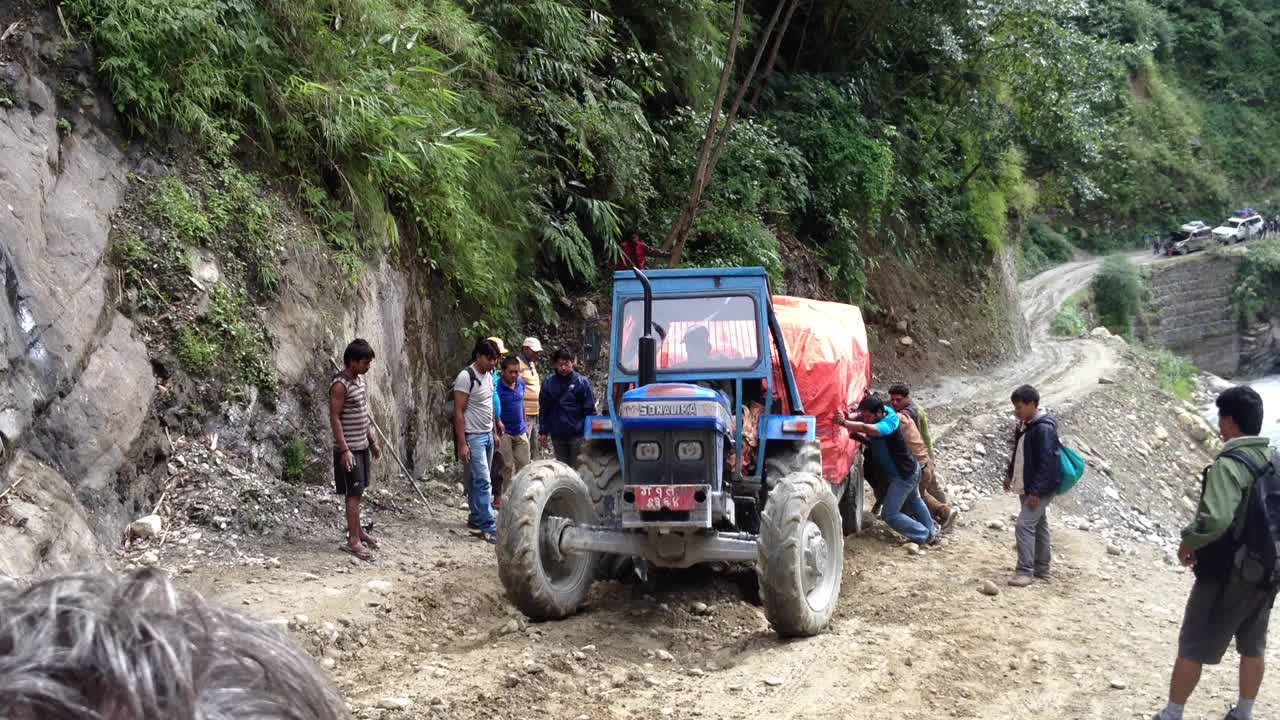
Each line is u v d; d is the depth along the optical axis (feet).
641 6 57.62
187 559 24.58
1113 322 178.29
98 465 24.64
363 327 34.60
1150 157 213.46
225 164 31.42
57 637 1.89
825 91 80.48
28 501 21.40
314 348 32.07
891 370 82.79
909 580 30.58
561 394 33.24
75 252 25.89
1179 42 238.48
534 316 48.98
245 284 30.53
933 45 89.76
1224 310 198.90
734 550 24.27
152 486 26.61
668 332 28.45
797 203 72.13
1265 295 199.93
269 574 24.47
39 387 23.31
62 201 26.13
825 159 76.13
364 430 27.09
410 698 18.39
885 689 20.79
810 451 27.45
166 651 1.92
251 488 27.94
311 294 32.50
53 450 23.50
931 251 97.19
